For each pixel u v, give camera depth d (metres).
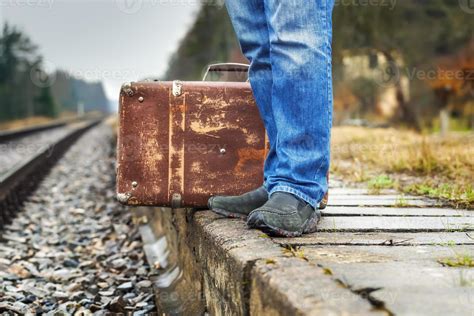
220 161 2.61
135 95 2.58
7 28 61.72
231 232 2.16
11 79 62.25
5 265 4.25
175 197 2.59
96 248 4.96
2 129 47.22
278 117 2.28
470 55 17.75
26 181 8.80
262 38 2.43
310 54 2.20
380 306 1.27
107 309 3.19
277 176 2.29
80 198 8.21
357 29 17.45
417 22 18.28
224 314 2.03
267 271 1.56
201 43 38.03
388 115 23.75
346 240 2.11
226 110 2.61
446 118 18.58
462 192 3.60
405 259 1.78
